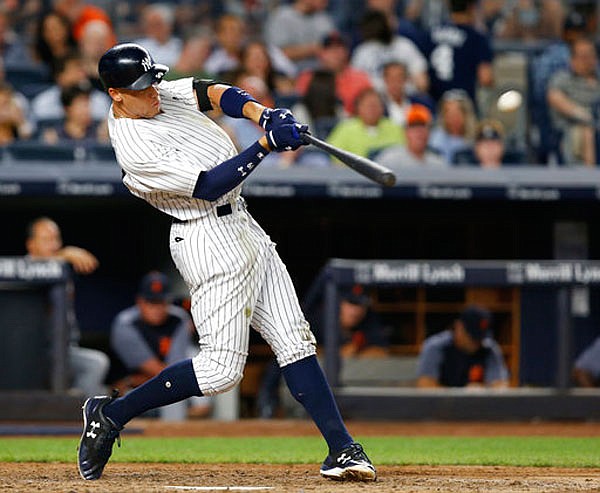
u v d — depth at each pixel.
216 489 16.70
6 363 33.81
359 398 34.91
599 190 40.38
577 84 46.69
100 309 41.56
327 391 18.31
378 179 16.62
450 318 36.25
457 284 34.78
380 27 47.84
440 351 35.50
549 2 55.06
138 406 18.25
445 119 45.09
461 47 48.25
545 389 35.47
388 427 33.91
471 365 35.53
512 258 42.50
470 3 48.62
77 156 40.69
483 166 43.09
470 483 18.12
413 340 35.97
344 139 42.44
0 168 38.75
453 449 26.70
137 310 37.00
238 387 38.66
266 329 18.30
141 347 36.41
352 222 41.94
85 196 40.25
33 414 33.81
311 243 41.91
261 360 39.00
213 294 17.69
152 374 36.41
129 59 17.11
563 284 35.12
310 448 26.98
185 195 17.33
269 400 37.41
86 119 43.03
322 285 35.62
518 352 35.94
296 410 37.06
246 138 42.50
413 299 36.03
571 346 35.28
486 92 48.69
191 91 18.12
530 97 48.00
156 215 41.53
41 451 25.31
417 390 35.22
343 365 35.09
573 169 41.56
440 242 42.34
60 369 33.97
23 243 41.78
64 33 45.31
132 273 41.84
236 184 17.20
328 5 55.62
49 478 18.88
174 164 17.09
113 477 19.02
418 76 48.50
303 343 18.23
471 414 35.12
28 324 33.88
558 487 17.53
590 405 35.44
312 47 51.34
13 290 33.78
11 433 31.08
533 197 40.28
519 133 47.78
